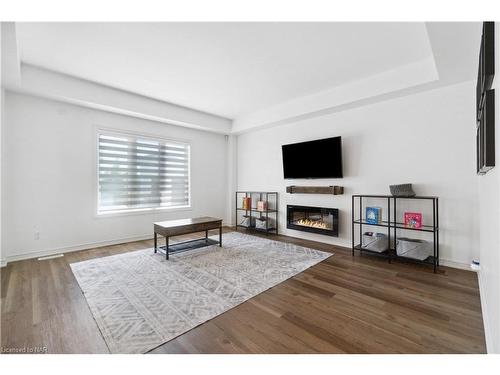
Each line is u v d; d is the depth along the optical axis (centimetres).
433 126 295
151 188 452
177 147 490
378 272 271
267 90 369
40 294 218
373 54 265
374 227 352
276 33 228
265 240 425
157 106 418
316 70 304
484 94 132
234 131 537
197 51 261
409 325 170
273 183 494
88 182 374
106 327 168
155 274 264
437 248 285
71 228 359
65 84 323
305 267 286
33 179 328
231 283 241
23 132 319
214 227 366
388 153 333
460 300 206
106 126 391
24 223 321
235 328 168
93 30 224
